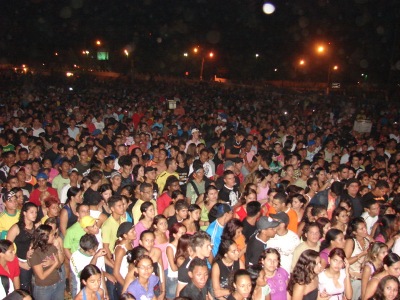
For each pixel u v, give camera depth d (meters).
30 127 13.05
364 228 6.38
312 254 5.15
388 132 16.38
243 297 4.87
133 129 15.74
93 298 4.86
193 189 8.55
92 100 22.16
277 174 9.16
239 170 9.98
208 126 15.69
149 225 6.37
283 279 5.28
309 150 12.97
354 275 6.23
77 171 8.93
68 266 6.72
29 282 6.17
